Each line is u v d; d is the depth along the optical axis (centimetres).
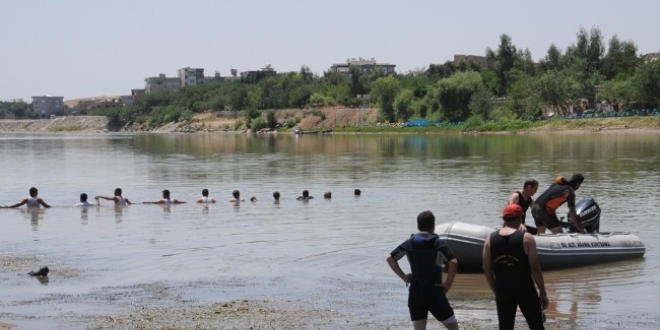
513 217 1015
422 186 3500
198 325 1216
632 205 2667
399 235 2116
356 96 18538
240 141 10862
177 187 3666
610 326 1197
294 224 2352
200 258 1797
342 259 1772
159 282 1538
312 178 4053
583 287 1486
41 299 1394
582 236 1717
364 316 1268
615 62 14788
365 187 3503
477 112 12238
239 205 2872
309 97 18538
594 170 4203
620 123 9775
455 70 17150
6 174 4616
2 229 2283
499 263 1005
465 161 5166
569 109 11762
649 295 1414
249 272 1634
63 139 13812
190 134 17000
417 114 13812
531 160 5103
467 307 1330
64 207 2859
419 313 1035
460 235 1600
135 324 1223
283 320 1243
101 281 1548
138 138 13812
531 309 998
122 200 2912
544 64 15662
